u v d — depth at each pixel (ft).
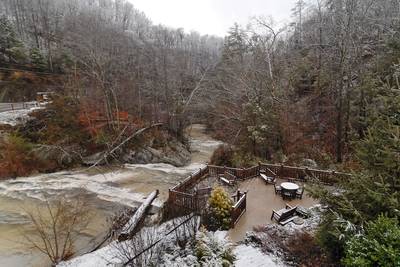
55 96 85.92
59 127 78.33
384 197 17.60
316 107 72.79
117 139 80.12
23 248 35.78
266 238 27.22
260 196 40.09
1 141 66.18
